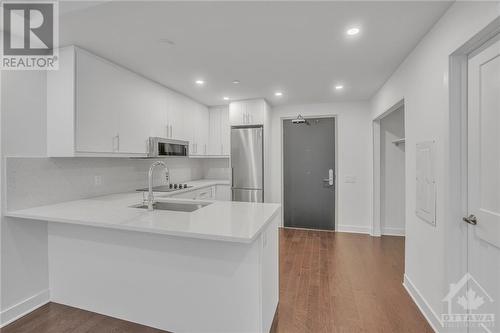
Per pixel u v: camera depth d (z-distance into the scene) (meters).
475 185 1.56
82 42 2.18
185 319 1.81
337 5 1.66
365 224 4.35
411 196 2.33
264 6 1.67
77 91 2.23
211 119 4.70
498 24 1.28
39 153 2.23
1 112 1.96
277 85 3.42
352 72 2.91
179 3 1.64
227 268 1.70
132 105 2.85
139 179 3.46
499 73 1.36
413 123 2.29
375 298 2.30
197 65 2.71
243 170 4.28
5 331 1.86
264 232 1.73
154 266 1.88
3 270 1.96
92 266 2.06
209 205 2.27
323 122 4.55
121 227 1.64
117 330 1.87
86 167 2.70
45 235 2.21
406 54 2.41
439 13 1.73
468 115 1.62
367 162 4.31
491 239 1.42
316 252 3.46
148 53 2.40
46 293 2.21
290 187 4.75
